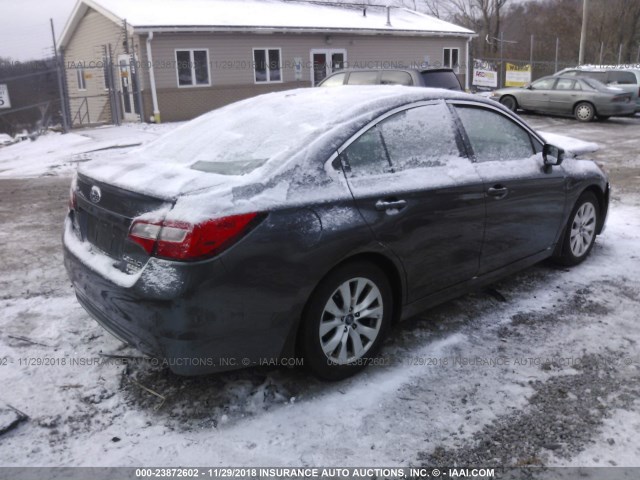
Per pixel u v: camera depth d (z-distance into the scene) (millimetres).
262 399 3156
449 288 3887
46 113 24078
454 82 12562
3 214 7461
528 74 27969
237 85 21000
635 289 4676
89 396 3178
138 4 21438
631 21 43719
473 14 47656
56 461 2684
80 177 3492
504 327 4023
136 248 2852
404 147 3580
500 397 3186
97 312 3248
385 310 3473
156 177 3088
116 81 21172
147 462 2682
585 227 5223
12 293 4621
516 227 4277
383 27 24781
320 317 3127
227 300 2770
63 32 24156
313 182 3070
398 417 3018
